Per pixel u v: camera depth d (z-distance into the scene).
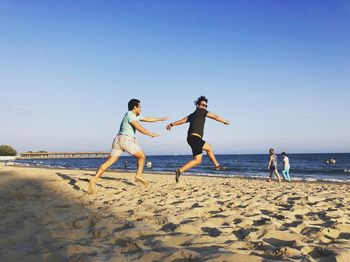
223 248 2.65
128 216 3.96
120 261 2.40
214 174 25.28
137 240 2.92
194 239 2.91
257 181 15.12
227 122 6.78
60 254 2.59
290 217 4.18
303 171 31.34
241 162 62.00
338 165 46.31
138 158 6.83
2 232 3.34
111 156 6.50
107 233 3.21
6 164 36.69
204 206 4.71
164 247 2.69
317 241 2.99
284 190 7.84
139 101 6.52
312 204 5.43
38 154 91.56
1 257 2.57
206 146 6.78
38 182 8.63
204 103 6.83
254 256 2.36
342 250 2.58
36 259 2.53
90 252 2.64
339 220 3.99
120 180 9.00
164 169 35.34
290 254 2.51
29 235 3.31
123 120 6.54
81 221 3.74
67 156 96.62
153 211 4.34
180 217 3.99
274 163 14.84
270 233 3.18
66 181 8.86
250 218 3.94
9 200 5.42
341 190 8.54
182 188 7.34
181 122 6.86
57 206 4.88
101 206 4.88
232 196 6.18
